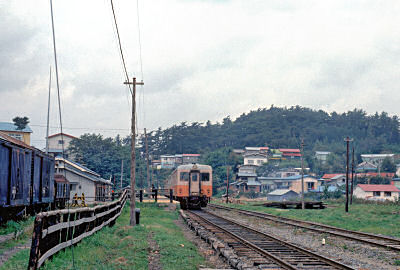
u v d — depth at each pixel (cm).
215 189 12250
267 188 12606
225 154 15925
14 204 1648
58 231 993
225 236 1783
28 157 1897
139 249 1348
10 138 1936
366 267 1227
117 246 1398
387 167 14512
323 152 18000
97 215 1548
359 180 11988
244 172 14000
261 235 1864
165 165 17400
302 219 3100
